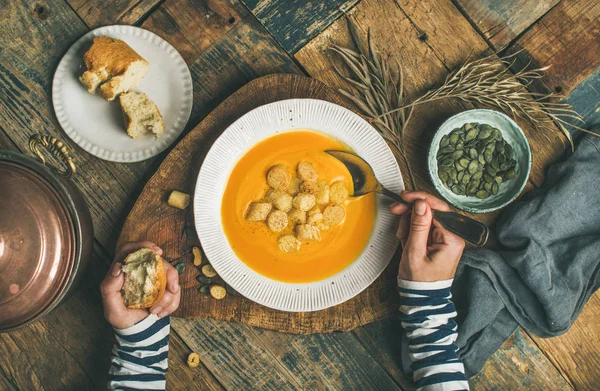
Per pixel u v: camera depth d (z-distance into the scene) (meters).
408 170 0.86
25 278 0.70
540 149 0.89
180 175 0.84
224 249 0.82
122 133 0.85
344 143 0.83
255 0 0.88
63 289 0.73
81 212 0.75
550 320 0.85
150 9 0.87
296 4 0.88
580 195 0.86
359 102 0.85
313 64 0.88
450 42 0.88
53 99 0.84
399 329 0.88
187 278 0.84
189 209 0.84
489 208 0.84
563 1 0.88
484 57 0.88
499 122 0.86
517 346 0.89
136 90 0.85
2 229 0.69
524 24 0.88
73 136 0.85
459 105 0.88
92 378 0.86
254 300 0.81
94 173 0.87
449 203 0.86
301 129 0.83
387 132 0.87
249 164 0.83
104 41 0.82
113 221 0.87
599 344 0.89
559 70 0.87
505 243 0.87
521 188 0.84
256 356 0.88
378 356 0.89
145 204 0.84
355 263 0.83
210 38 0.88
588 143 0.87
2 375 0.86
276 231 0.82
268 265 0.82
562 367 0.89
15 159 0.73
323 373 0.89
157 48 0.85
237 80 0.88
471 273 0.86
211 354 0.88
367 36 0.88
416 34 0.88
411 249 0.80
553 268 0.86
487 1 0.88
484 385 0.89
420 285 0.80
